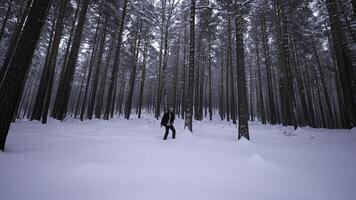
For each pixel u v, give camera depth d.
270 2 18.23
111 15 19.78
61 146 5.47
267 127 16.61
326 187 3.33
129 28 23.92
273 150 6.38
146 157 4.75
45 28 18.48
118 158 4.49
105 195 2.63
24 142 5.75
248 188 3.19
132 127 12.77
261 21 22.31
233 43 24.14
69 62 14.70
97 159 4.22
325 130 13.85
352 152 6.17
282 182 3.54
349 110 10.80
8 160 3.79
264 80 34.78
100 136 8.00
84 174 3.35
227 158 5.05
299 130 12.73
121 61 28.06
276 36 20.55
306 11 18.30
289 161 5.04
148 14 20.31
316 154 5.88
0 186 2.68
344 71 11.01
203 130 12.55
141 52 27.06
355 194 3.05
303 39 20.38
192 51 10.89
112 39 23.70
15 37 14.10
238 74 8.82
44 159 4.03
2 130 4.48
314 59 28.08
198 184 3.23
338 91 24.86
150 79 46.31
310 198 2.88
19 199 2.38
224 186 3.22
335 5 11.42
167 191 2.87
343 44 10.93
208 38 23.69
